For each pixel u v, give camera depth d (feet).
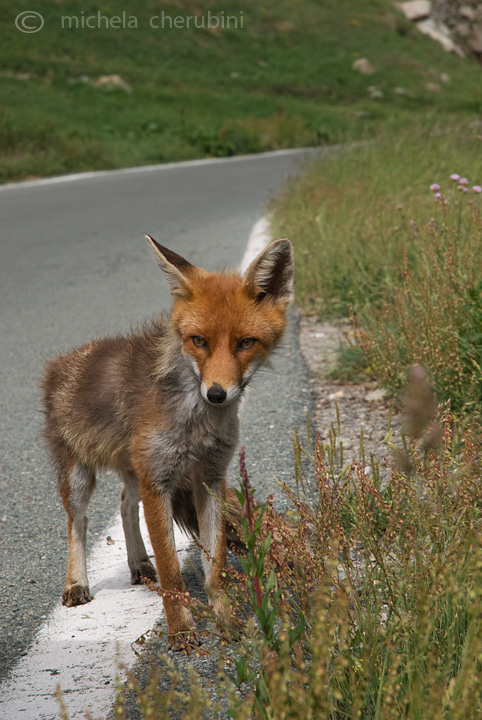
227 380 14.38
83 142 96.84
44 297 38.32
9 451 21.81
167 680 11.78
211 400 14.21
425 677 9.18
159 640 13.23
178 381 15.24
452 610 10.34
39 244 50.72
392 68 219.61
